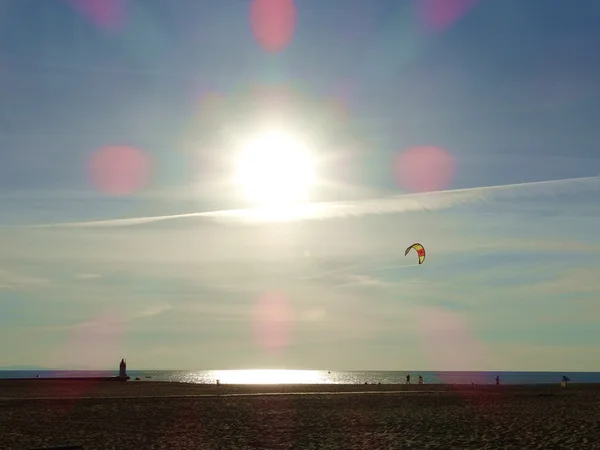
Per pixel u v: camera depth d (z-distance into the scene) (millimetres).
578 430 25078
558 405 39375
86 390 60156
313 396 48375
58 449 20781
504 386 76625
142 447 21828
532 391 61156
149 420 30500
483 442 22031
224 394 53031
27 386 66875
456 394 52781
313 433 25328
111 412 34500
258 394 50875
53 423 29109
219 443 22734
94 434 25250
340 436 24312
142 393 55250
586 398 46781
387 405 39562
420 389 65688
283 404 40281
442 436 23875
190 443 22750
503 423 28094
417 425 27656
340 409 36469
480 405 39469
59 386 68000
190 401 42438
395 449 20828
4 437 24203
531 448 20547
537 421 28828
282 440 23391
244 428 27203
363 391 60031
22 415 32656
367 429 26484
